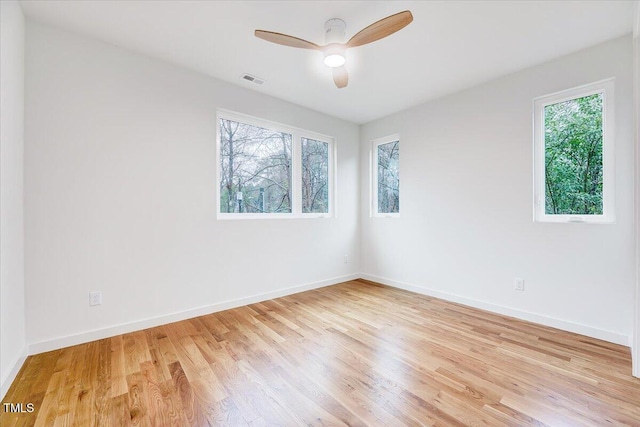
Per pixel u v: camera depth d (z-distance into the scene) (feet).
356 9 6.48
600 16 6.60
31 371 6.07
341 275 13.87
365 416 4.81
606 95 7.69
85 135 7.42
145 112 8.34
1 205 5.34
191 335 7.90
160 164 8.60
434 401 5.17
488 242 9.86
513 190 9.25
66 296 7.16
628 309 7.27
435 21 6.79
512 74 9.27
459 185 10.66
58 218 7.06
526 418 4.74
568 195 8.40
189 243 9.16
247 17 6.75
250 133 10.99
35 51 6.80
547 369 6.18
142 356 6.75
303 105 12.13
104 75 7.70
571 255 8.13
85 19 6.81
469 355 6.81
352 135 14.34
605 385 5.61
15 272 6.07
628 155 7.27
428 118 11.68
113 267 7.82
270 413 4.89
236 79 9.83
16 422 4.65
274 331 8.19
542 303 8.65
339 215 13.76
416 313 9.62
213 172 9.68
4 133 5.50
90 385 5.63
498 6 6.29
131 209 8.10
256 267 10.80
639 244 5.92
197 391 5.47
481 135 10.03
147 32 7.32
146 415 4.83
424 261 11.86
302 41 6.57
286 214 12.05
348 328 8.39
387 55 8.26
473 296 10.29
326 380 5.82
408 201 12.45
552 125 8.70
